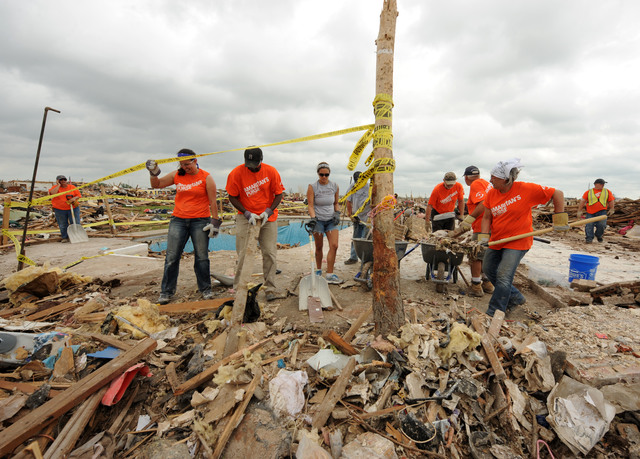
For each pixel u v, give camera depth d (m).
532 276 5.26
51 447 1.74
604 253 8.03
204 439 1.90
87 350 2.72
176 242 4.07
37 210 15.66
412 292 4.62
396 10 2.90
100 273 5.75
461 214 6.01
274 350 2.91
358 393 2.26
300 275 5.44
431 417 2.12
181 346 2.98
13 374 2.38
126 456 1.87
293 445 1.88
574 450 1.96
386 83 2.87
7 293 4.45
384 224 2.83
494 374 2.42
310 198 4.91
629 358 2.57
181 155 3.99
